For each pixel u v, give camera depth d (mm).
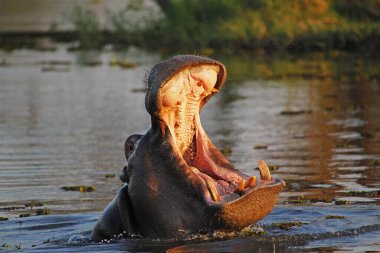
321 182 30391
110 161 35938
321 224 23812
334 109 50406
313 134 41781
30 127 46438
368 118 46531
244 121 46688
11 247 22391
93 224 25141
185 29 97188
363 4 92125
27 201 28734
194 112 20906
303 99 55219
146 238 21922
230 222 20828
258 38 89812
